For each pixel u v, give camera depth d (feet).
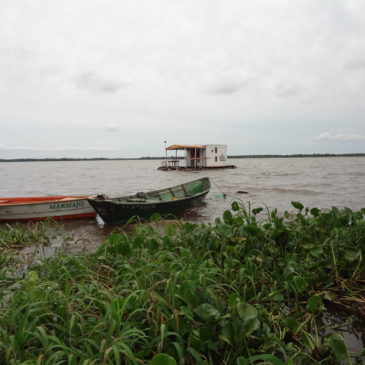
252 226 15.17
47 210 38.52
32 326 8.45
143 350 8.26
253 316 8.66
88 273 13.55
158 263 13.42
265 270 13.85
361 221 16.19
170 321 9.12
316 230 17.13
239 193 65.26
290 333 10.46
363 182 88.07
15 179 133.80
